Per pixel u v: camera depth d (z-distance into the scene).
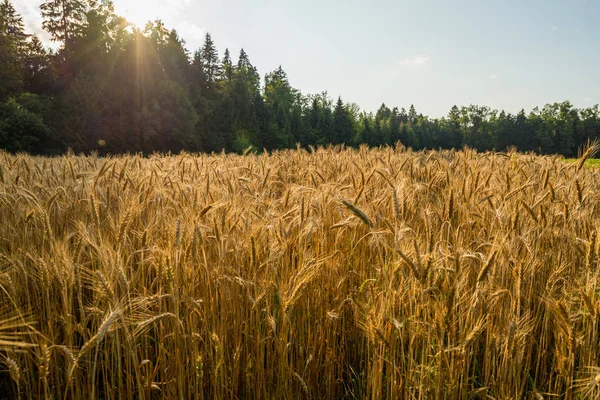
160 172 7.18
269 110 91.44
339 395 4.02
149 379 3.27
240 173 7.89
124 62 59.47
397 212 4.12
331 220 4.91
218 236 3.66
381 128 123.94
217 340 3.03
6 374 3.68
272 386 3.72
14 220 4.68
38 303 3.66
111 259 3.04
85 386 3.31
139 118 56.22
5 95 52.53
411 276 3.38
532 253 3.87
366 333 3.51
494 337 3.42
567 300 3.67
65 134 49.16
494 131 157.38
